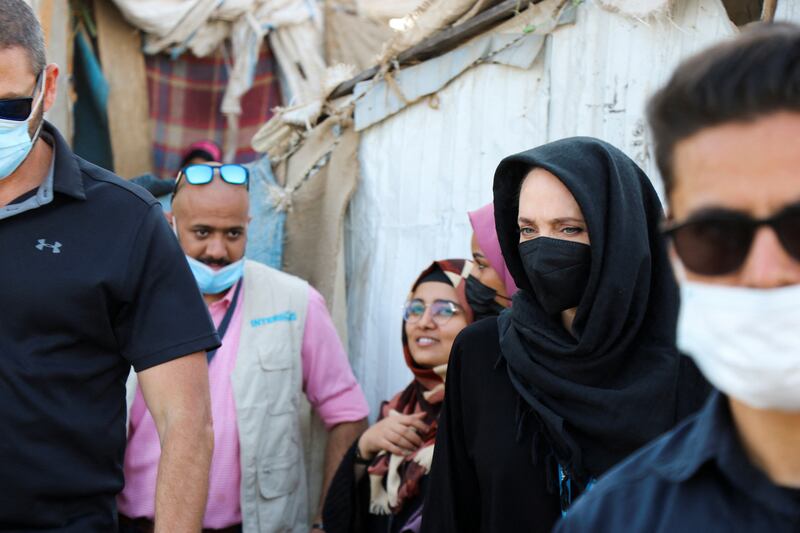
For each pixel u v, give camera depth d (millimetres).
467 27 3418
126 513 2855
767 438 963
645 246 1856
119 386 2021
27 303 1867
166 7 5484
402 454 2717
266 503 3088
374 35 5742
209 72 5875
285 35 5750
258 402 3111
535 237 1910
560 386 1849
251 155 5824
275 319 3268
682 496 1027
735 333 885
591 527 1090
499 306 2668
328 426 3416
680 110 919
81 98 5578
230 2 5609
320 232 4293
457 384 2119
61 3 5062
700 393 1839
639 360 1860
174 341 1986
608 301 1802
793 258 881
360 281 4199
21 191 1939
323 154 4383
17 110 1828
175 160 5793
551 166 1883
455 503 2094
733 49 903
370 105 4074
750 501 978
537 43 3119
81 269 1903
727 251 902
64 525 1907
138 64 5664
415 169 3832
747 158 880
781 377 870
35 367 1863
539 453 1905
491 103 3395
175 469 1942
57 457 1889
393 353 3889
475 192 3469
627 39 2762
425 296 2830
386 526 2791
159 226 2025
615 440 1802
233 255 3180
